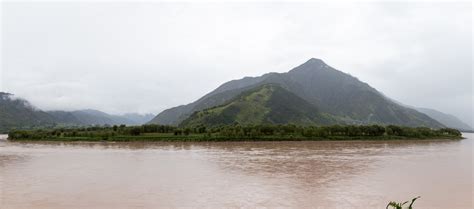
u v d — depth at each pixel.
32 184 39.88
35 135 145.62
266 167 54.16
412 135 155.12
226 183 40.28
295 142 125.38
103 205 30.22
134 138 134.50
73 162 62.53
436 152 84.75
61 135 147.50
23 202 31.27
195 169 52.28
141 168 53.72
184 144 116.06
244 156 72.50
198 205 30.02
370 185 38.91
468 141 153.75
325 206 29.56
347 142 126.75
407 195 33.84
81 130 167.62
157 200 31.89
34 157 72.44
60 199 32.38
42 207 29.67
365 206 29.62
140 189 36.81
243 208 29.00
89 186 38.59
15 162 62.81
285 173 47.75
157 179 43.19
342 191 35.59
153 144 116.88
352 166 55.19
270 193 34.66
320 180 42.09
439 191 35.84
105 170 51.59
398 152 83.62
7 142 132.75
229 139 131.12
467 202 31.20
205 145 110.44
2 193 34.91
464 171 49.97
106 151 88.69
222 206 29.66
